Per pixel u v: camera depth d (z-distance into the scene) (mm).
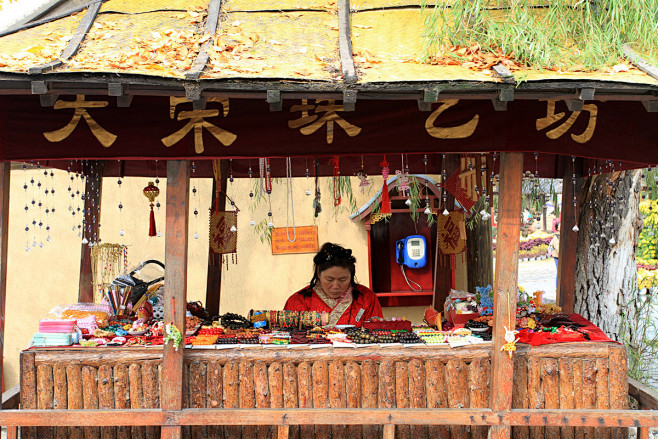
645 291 11742
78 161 5816
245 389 4051
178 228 3887
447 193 6098
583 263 5926
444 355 4078
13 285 7035
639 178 6023
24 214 7000
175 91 3328
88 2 4402
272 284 7207
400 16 4316
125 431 4129
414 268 6977
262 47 3824
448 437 4176
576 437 4207
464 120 3777
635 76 3420
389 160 6238
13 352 7047
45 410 3973
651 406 4391
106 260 5688
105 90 3312
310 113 3787
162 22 4141
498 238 3928
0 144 3746
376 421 3980
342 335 4281
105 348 4047
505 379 3949
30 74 3168
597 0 3945
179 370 3932
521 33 3615
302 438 4152
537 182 6324
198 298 7184
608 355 4125
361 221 7109
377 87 3285
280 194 7195
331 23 4211
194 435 4148
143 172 6172
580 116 3811
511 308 3912
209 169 6242
